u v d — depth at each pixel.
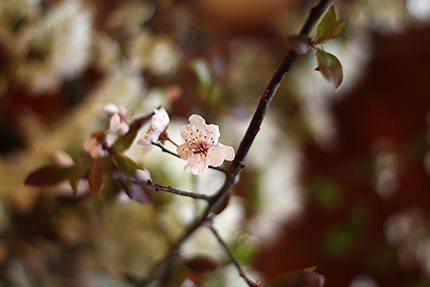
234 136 0.55
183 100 0.43
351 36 0.63
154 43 0.48
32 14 0.45
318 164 0.85
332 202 0.81
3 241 0.44
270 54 0.66
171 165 0.45
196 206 0.39
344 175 0.83
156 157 0.45
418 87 0.79
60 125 0.50
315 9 0.31
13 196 0.46
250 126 0.31
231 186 0.33
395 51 0.79
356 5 0.61
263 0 0.69
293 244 0.80
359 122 0.85
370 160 0.81
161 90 0.48
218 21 0.70
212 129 0.32
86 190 0.40
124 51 0.50
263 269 0.76
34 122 0.54
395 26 0.62
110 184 0.41
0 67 0.47
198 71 0.43
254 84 0.63
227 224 0.46
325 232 0.81
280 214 0.64
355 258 0.79
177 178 0.45
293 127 0.68
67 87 0.56
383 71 0.83
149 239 0.44
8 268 0.43
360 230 0.80
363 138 0.84
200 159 0.32
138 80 0.49
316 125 0.68
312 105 0.67
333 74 0.31
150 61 0.48
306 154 0.84
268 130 0.61
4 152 0.56
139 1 0.54
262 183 0.61
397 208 0.80
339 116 0.86
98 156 0.35
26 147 0.53
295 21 0.65
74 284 0.43
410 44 0.78
